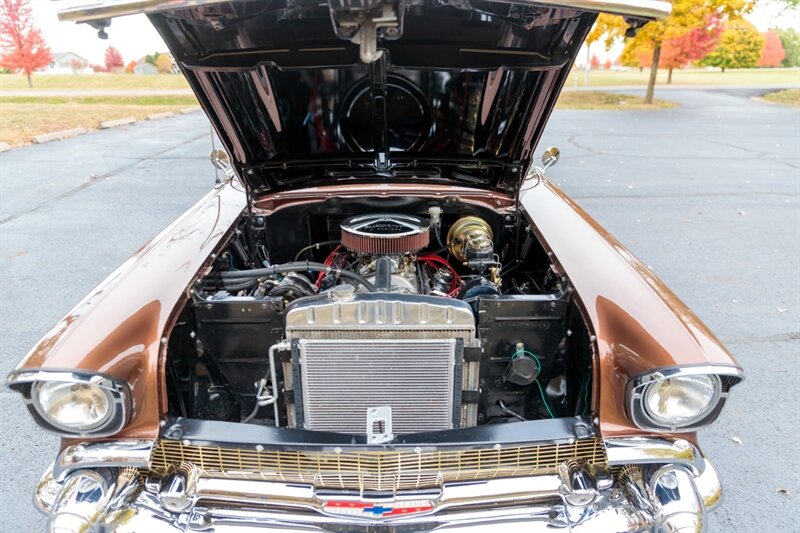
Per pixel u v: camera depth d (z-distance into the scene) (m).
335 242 2.49
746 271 4.33
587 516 1.57
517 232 2.60
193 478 1.58
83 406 1.48
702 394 1.51
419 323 1.57
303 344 1.60
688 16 14.91
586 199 6.41
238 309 1.81
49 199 6.30
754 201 6.33
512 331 1.85
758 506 2.15
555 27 1.86
